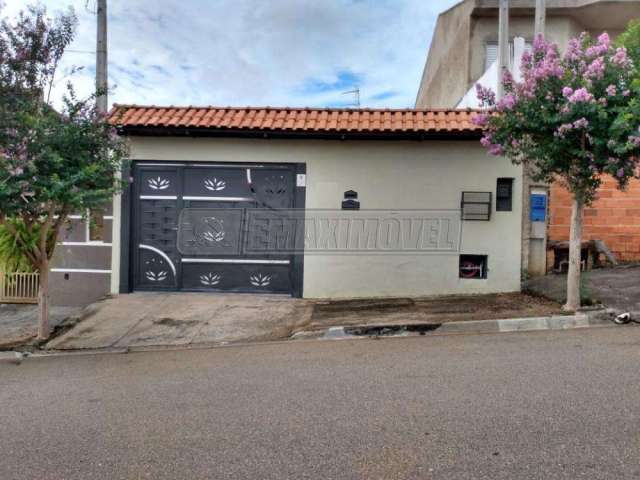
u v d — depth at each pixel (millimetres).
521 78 6578
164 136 7973
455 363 4656
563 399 3643
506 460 2789
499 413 3434
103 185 6059
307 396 3908
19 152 5059
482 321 6070
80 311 7383
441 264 7992
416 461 2812
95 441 3205
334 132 7539
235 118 7898
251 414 3576
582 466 2699
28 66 5473
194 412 3654
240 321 6750
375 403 3705
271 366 4828
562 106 5527
